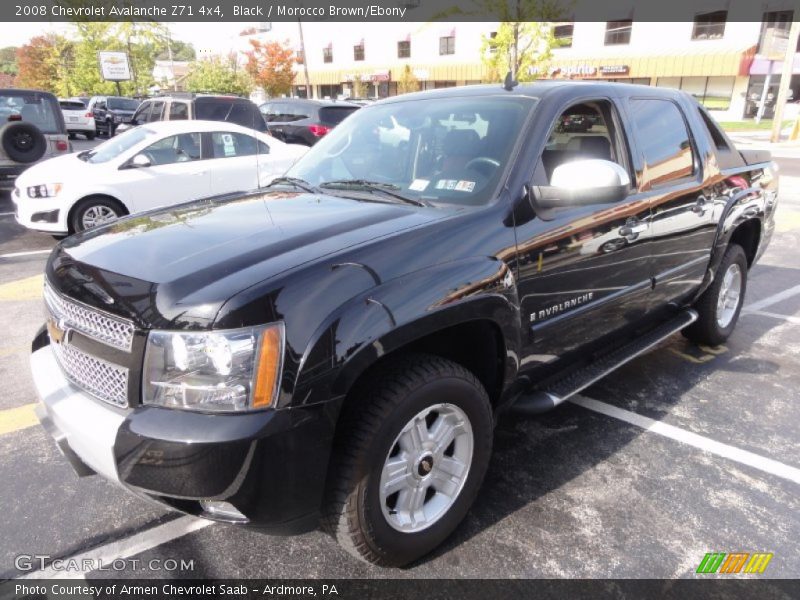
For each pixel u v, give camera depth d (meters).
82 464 2.31
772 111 30.48
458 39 34.66
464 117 3.07
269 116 14.00
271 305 1.91
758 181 4.64
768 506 2.83
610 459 3.20
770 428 3.53
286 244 2.21
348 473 2.11
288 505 2.00
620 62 30.17
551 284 2.78
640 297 3.46
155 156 8.04
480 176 2.74
